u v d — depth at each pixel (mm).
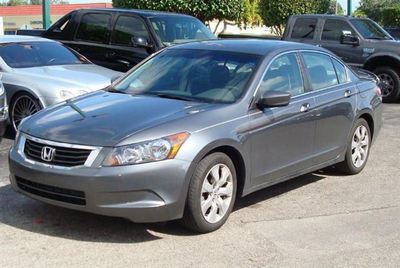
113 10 11352
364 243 5078
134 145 4758
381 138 9703
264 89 5824
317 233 5285
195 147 4949
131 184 4695
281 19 25047
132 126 4949
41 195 5035
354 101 7152
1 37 9938
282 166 5977
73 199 4828
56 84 8586
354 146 7289
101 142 4789
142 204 4742
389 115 12047
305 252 4848
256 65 5941
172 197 4836
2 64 9078
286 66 6270
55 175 4816
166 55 6551
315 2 25125
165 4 15727
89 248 4805
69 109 5582
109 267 4453
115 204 4715
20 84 8703
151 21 10859
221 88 5766
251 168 5559
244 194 5570
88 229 5211
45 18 15766
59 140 4926
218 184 5215
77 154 4816
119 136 4820
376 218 5738
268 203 6145
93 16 11578
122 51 10938
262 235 5195
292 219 5645
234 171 5387
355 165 7324
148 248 4832
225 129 5242
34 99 8602
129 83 6320
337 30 13969
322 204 6156
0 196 6121
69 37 11789
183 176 4867
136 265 4504
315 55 6824
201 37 11312
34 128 5246
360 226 5500
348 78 7312
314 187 6801
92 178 4680
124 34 11031
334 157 6887
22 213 5598
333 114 6703
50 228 5223
